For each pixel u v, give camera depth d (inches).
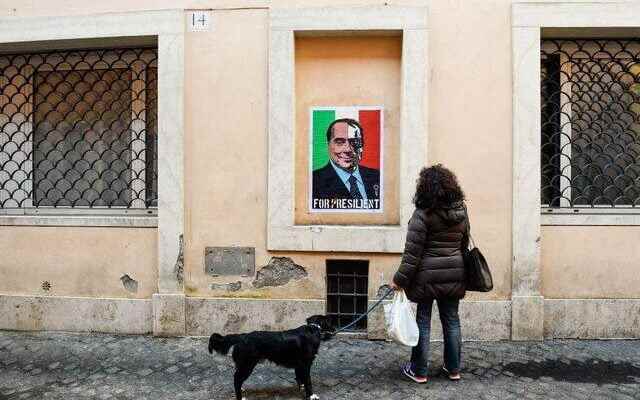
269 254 203.6
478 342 196.5
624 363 177.3
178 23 204.1
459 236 157.2
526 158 197.5
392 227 199.6
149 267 209.5
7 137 227.9
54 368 178.4
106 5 207.2
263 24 202.5
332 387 161.0
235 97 203.8
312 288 202.4
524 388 159.3
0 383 167.8
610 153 210.7
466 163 199.0
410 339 155.0
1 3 211.5
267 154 202.8
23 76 225.6
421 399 152.5
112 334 209.5
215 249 205.3
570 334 199.0
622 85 209.2
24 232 216.1
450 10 198.2
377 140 204.4
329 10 198.4
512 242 198.2
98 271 212.1
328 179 206.1
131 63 219.6
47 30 208.8
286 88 200.5
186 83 205.2
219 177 205.0
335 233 199.2
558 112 209.3
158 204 205.8
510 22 197.9
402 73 198.5
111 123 223.8
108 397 157.2
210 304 204.5
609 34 201.9
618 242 200.4
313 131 206.1
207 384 164.9
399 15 196.9
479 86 198.2
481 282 155.9
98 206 224.4
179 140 204.7
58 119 226.8
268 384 163.0
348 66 205.3
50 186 227.6
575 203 210.1
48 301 213.3
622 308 198.8
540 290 198.7
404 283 155.3
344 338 201.8
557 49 207.3
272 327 202.8
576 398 152.8
